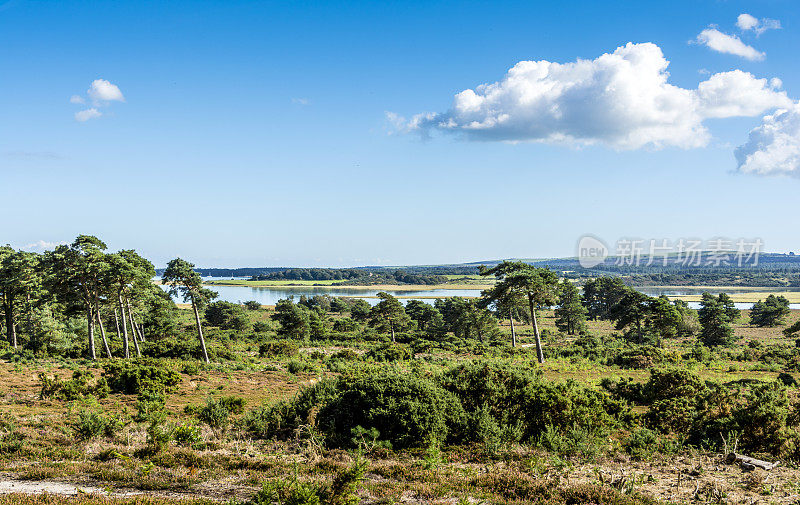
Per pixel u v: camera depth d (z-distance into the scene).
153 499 9.47
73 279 46.47
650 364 43.22
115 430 16.00
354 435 14.69
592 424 16.02
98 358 48.06
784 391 18.02
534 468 12.27
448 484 10.92
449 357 56.38
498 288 54.16
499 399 16.28
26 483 10.71
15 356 41.34
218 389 30.33
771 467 12.41
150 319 68.75
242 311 96.44
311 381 34.16
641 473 12.12
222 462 12.72
